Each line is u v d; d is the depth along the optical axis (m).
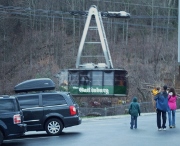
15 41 103.94
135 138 24.72
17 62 95.00
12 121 23.23
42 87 28.66
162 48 96.69
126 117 44.03
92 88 58.38
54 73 88.50
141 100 76.00
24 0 110.31
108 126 32.12
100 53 99.62
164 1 111.69
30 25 109.19
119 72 58.06
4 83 85.44
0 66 92.44
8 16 105.81
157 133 26.58
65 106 27.56
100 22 59.84
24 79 87.06
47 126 27.34
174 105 28.80
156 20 110.62
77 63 61.53
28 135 28.78
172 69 85.12
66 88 58.97
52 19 111.50
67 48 104.50
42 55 100.75
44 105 27.42
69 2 114.56
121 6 112.19
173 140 23.70
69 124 27.45
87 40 104.50
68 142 24.03
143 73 84.88
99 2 112.19
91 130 29.55
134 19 112.69
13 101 23.52
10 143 24.91
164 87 27.70
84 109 57.31
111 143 23.09
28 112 27.20
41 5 112.06
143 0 112.00
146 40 103.94
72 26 112.31
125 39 108.62
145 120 36.03
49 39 106.56
